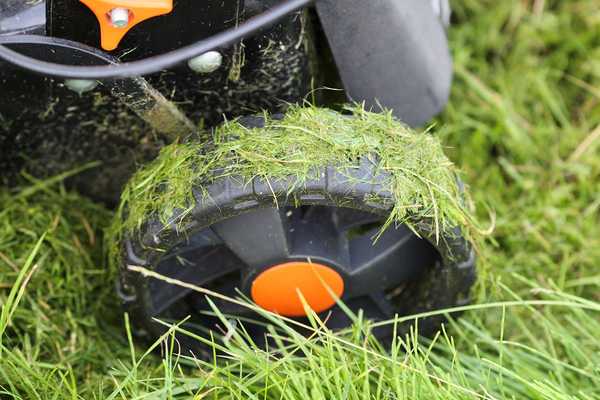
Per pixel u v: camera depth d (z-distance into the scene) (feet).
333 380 6.20
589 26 9.50
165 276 6.42
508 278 7.85
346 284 6.63
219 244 6.46
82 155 7.14
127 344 7.25
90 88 5.87
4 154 7.03
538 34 9.51
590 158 8.60
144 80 5.65
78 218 7.66
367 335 6.22
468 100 9.11
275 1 5.75
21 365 6.35
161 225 5.88
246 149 5.78
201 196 5.75
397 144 5.96
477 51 9.46
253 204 5.75
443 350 7.24
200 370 6.36
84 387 6.81
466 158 8.76
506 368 6.67
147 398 6.10
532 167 8.69
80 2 5.38
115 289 6.68
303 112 5.98
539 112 9.08
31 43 5.47
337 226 6.52
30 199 7.54
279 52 6.09
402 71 6.53
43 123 6.66
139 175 6.28
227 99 6.48
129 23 5.36
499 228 8.25
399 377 6.08
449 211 5.98
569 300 7.63
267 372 5.99
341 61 6.40
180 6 5.53
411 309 6.97
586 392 6.66
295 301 6.60
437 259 6.59
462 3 9.67
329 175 5.68
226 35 5.37
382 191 5.73
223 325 6.98
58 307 7.23
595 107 9.08
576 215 8.38
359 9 6.16
